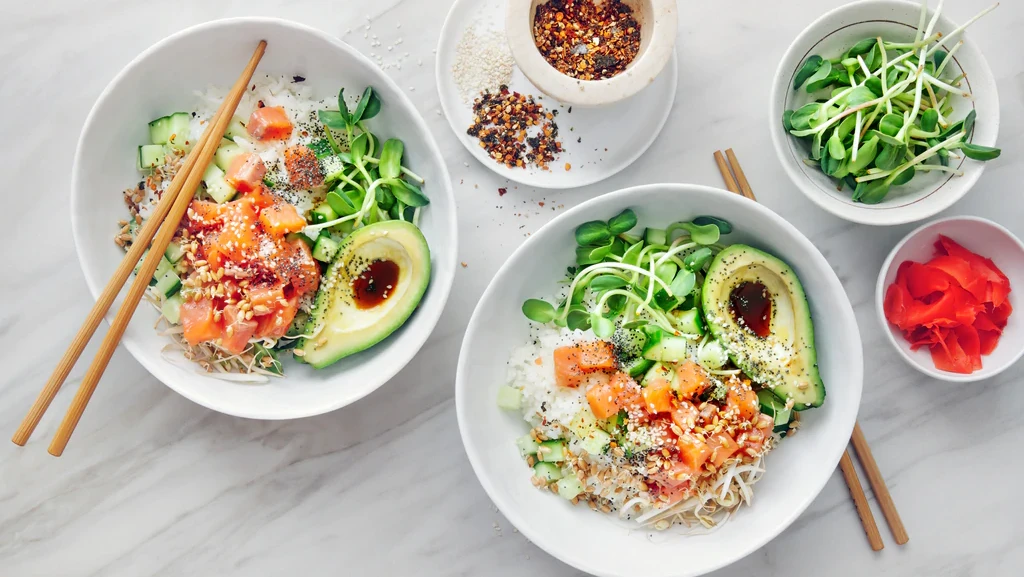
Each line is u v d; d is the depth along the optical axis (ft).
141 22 1.99
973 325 1.92
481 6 2.01
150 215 1.86
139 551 2.05
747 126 2.02
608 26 1.96
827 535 2.03
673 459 1.80
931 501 2.03
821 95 1.94
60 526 2.05
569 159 2.02
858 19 1.88
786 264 1.85
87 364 2.03
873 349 2.03
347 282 1.91
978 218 1.90
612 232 1.87
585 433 1.84
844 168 1.89
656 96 2.01
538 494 1.90
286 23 1.83
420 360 2.03
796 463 1.87
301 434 2.04
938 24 1.86
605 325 1.81
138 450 2.05
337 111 1.94
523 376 1.91
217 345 1.88
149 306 1.88
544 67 1.88
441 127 2.03
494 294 1.83
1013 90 2.00
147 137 1.92
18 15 1.99
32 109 2.00
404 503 2.04
